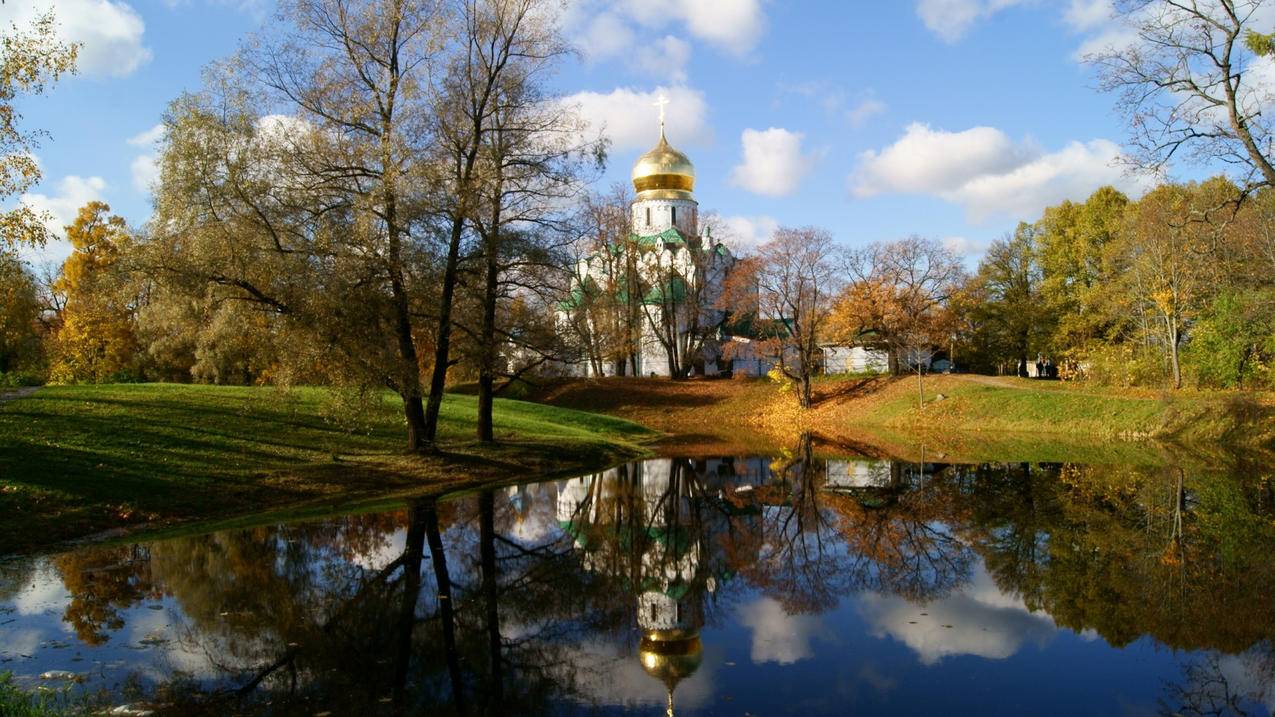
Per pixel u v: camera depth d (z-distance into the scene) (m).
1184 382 44.09
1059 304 61.62
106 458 19.52
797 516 20.61
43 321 52.31
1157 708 8.40
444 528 18.08
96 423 22.41
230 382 42.78
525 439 31.33
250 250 19.73
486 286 25.41
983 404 47.62
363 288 20.95
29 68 15.89
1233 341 41.41
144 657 9.78
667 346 64.38
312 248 20.17
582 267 61.44
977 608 12.25
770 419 54.69
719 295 67.19
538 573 14.55
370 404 21.91
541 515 20.09
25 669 9.25
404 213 21.00
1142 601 12.50
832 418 52.88
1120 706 8.46
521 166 24.45
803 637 10.94
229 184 19.73
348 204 21.25
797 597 13.02
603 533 18.31
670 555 16.19
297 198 20.78
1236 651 10.16
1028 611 12.05
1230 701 8.55
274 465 22.00
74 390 29.44
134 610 11.59
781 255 55.84
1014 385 51.31
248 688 8.97
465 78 23.52
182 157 19.33
